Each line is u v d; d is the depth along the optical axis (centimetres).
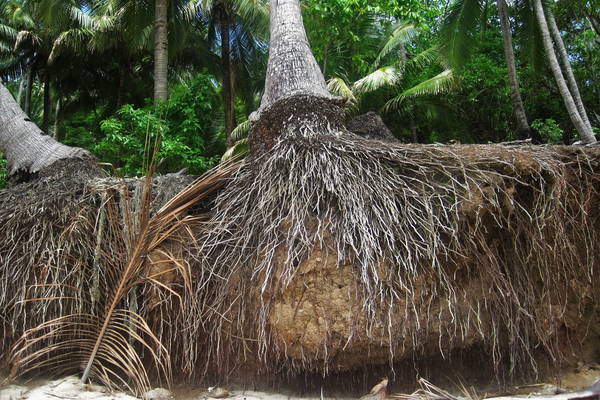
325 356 305
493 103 1318
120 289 352
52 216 392
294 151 369
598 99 1280
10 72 2094
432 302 325
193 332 351
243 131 1295
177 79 1986
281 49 461
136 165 847
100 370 367
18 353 329
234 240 371
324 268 321
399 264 312
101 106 2292
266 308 327
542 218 328
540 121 1113
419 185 350
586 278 369
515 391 340
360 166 355
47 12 1263
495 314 338
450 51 991
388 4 825
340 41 1019
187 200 393
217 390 353
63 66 1875
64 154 523
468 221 329
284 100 408
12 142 549
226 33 1555
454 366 361
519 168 336
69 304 369
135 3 1247
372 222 329
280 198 358
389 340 302
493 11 1314
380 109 1321
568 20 1257
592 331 382
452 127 1376
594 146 378
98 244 372
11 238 381
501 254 358
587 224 365
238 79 1736
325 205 349
